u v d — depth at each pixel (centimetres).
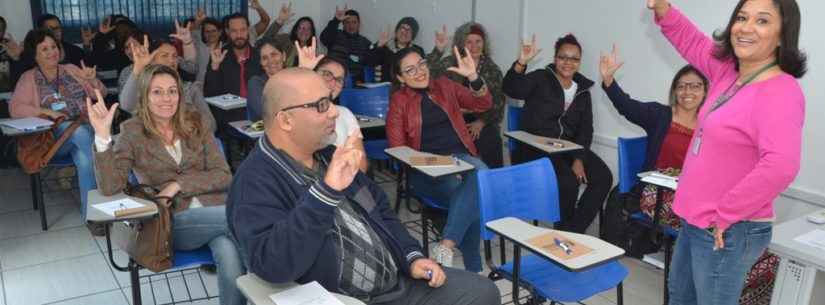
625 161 297
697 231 176
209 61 490
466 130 344
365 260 159
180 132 247
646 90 349
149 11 672
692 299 194
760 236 166
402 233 182
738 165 162
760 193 151
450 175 265
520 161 365
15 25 618
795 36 154
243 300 205
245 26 457
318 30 743
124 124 240
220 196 244
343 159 135
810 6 273
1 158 456
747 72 162
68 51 559
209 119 362
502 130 452
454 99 344
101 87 420
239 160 457
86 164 309
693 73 283
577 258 172
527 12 420
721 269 171
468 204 272
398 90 344
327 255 152
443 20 513
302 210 135
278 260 135
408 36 545
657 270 307
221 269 204
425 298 171
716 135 164
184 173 247
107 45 566
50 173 453
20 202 393
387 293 168
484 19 462
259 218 144
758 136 153
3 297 265
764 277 245
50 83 383
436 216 321
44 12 625
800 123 152
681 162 296
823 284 194
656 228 262
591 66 383
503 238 206
